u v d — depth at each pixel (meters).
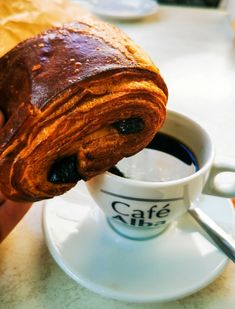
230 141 0.31
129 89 0.16
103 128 0.17
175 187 0.18
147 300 0.18
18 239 0.22
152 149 0.22
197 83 0.38
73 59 0.16
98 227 0.21
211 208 0.23
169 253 0.20
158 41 0.46
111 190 0.19
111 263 0.20
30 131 0.15
